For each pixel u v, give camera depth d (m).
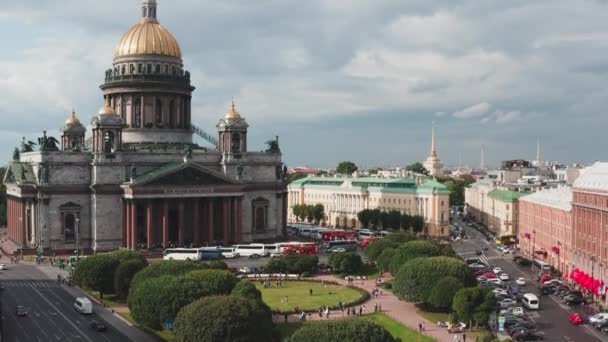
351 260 193.38
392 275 180.12
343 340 88.31
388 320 137.75
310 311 143.00
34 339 118.94
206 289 122.06
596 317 135.38
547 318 142.62
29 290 165.00
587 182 179.88
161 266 140.12
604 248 163.38
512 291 168.25
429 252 171.25
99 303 152.00
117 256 159.62
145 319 119.50
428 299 143.38
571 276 182.25
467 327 131.38
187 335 100.62
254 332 102.75
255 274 192.50
